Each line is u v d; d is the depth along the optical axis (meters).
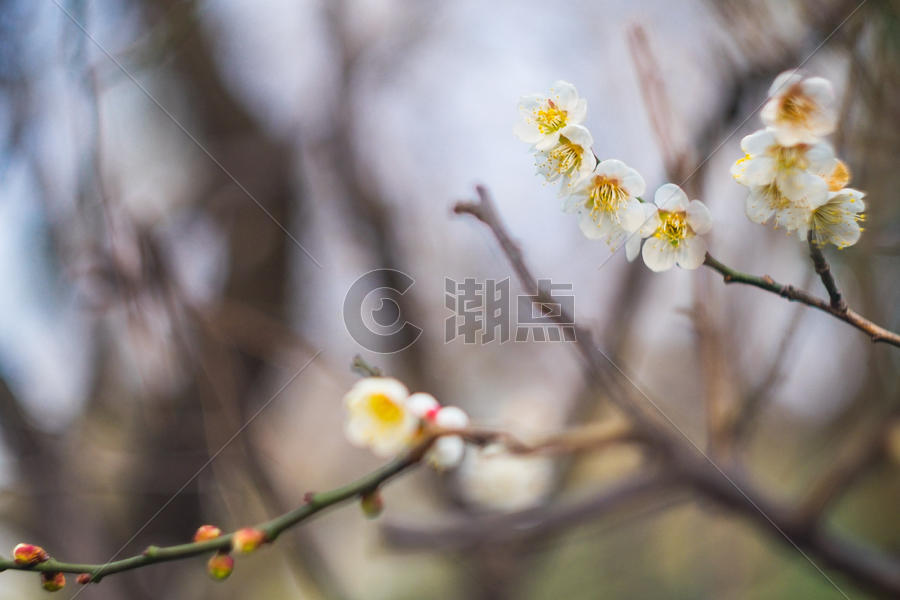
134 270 0.76
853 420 0.86
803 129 0.54
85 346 0.83
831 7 0.70
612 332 0.80
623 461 1.04
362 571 1.11
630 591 1.11
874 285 0.76
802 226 0.54
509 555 0.86
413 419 0.62
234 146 0.99
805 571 1.06
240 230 0.97
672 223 0.56
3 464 0.78
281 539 0.85
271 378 0.95
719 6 0.74
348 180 0.98
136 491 0.81
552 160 0.57
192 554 0.57
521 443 0.62
